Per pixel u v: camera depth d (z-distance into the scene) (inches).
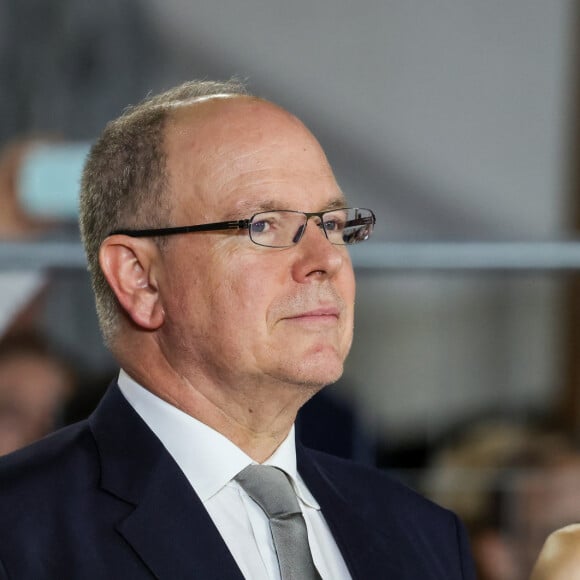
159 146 217.3
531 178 513.3
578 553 250.4
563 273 316.5
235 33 499.2
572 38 514.9
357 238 219.3
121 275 218.2
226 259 210.7
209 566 202.1
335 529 222.2
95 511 205.3
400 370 461.7
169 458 211.3
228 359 209.9
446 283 459.2
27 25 469.7
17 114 465.7
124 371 222.1
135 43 482.9
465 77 513.3
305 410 313.3
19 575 196.5
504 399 453.4
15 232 359.6
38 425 320.2
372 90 508.1
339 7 505.7
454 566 234.1
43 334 329.1
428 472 332.2
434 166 511.5
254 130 215.6
